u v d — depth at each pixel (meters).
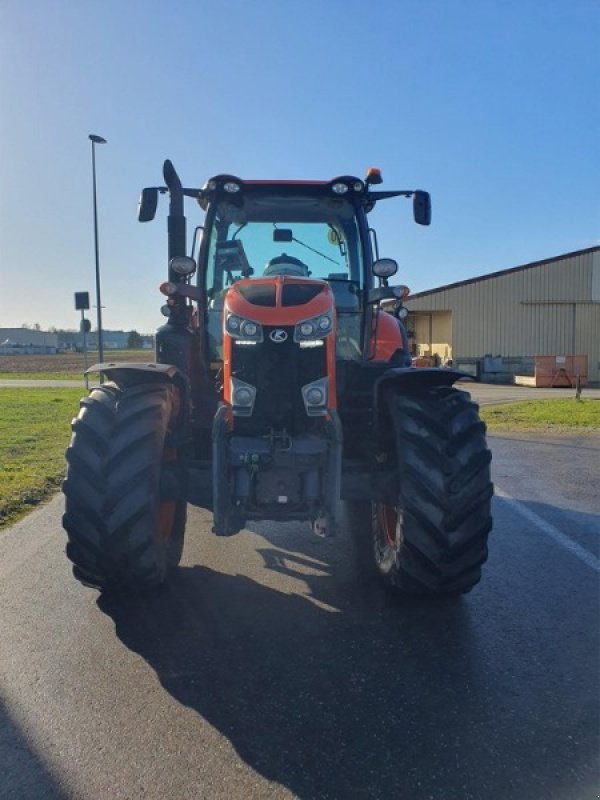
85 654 3.46
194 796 2.39
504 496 7.15
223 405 3.86
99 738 2.72
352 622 3.88
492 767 2.54
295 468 3.71
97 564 3.79
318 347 3.88
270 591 4.38
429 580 3.87
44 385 26.98
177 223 5.23
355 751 2.64
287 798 2.38
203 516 6.44
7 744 2.69
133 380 4.15
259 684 3.16
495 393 23.19
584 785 2.44
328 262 5.34
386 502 4.04
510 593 4.34
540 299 30.67
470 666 3.35
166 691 3.09
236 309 3.94
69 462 3.79
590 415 14.80
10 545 5.33
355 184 5.09
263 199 5.20
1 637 3.65
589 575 4.69
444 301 30.52
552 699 3.04
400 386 4.18
